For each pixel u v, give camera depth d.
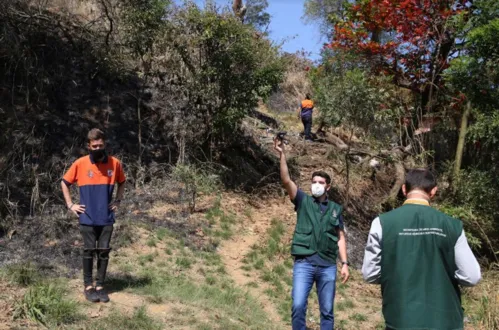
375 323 7.51
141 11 10.49
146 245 8.14
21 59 10.07
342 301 8.17
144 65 11.48
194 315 6.29
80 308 5.86
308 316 7.35
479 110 10.87
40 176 8.63
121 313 5.90
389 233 3.62
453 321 3.46
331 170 13.04
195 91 10.98
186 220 9.29
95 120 10.38
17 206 8.01
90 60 11.26
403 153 12.13
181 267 7.80
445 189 11.41
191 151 11.05
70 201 6.19
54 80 10.47
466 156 12.12
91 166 6.23
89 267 6.15
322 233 5.55
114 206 6.33
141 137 10.67
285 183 5.70
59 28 11.30
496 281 9.45
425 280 3.51
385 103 12.19
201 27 10.69
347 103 11.50
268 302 7.53
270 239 9.53
